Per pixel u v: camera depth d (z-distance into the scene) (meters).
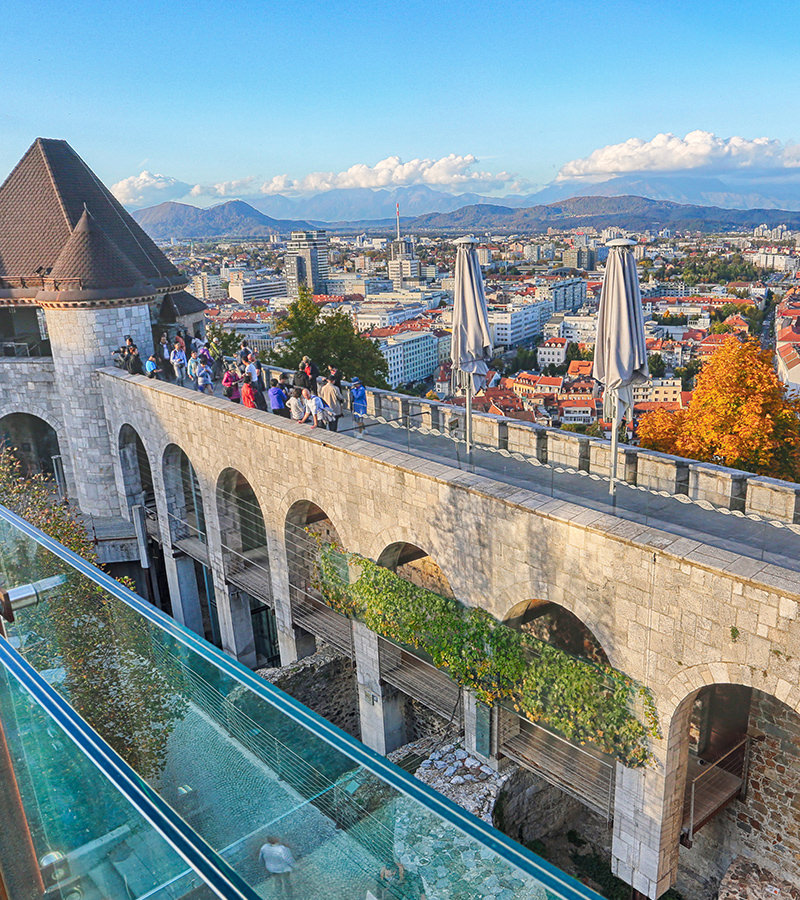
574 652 22.42
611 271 17.11
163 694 5.60
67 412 41.81
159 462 36.25
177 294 51.28
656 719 16.41
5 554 7.89
